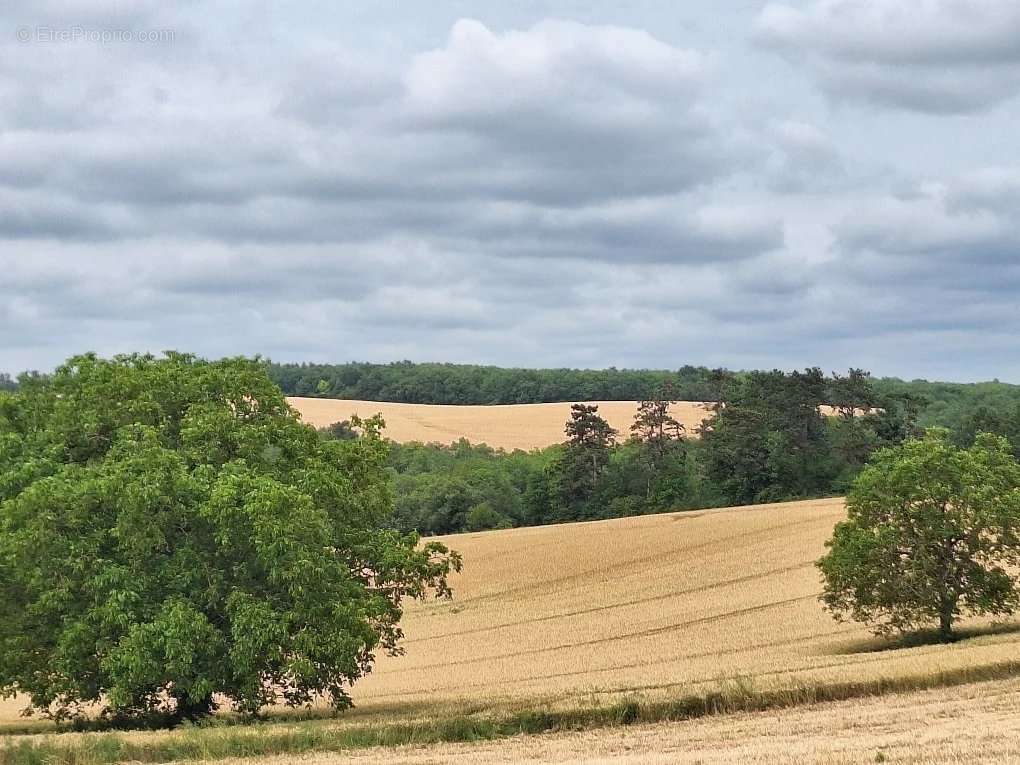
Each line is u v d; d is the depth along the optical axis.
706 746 24.67
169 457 36.28
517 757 24.67
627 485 138.38
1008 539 49.34
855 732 25.23
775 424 134.38
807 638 54.53
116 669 33.72
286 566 34.97
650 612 65.69
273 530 34.72
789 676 33.09
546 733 28.59
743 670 40.09
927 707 28.12
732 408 136.88
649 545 86.94
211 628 34.66
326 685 37.41
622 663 50.81
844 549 51.84
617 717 29.48
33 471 37.88
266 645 34.53
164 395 40.72
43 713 43.12
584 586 76.00
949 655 36.09
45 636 36.53
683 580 74.06
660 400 145.00
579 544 90.62
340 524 40.53
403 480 134.38
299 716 38.19
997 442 54.06
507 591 77.12
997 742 22.22
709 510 106.50
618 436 148.75
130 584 34.94
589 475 137.38
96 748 26.81
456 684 47.75
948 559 50.59
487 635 63.66
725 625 59.88
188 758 26.64
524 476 142.00
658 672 45.38
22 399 41.59
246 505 35.09
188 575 35.44
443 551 42.28
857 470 129.38
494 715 29.80
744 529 89.12
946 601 50.28
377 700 43.28
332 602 35.72
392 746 27.55
